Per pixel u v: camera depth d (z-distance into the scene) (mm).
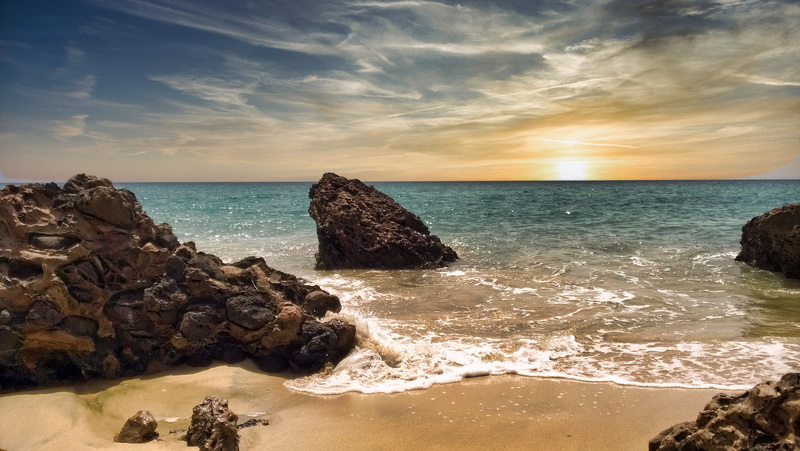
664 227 27875
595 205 47875
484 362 8094
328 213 18984
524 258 18750
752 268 16359
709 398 6750
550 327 10008
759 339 9180
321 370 7918
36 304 7012
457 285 14258
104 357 7395
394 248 17812
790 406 3812
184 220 33969
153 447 5391
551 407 6547
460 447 5574
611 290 13312
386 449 5543
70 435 5504
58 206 8109
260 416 6422
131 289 8016
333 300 9625
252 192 94500
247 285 8930
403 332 9711
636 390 7047
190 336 7914
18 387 6836
